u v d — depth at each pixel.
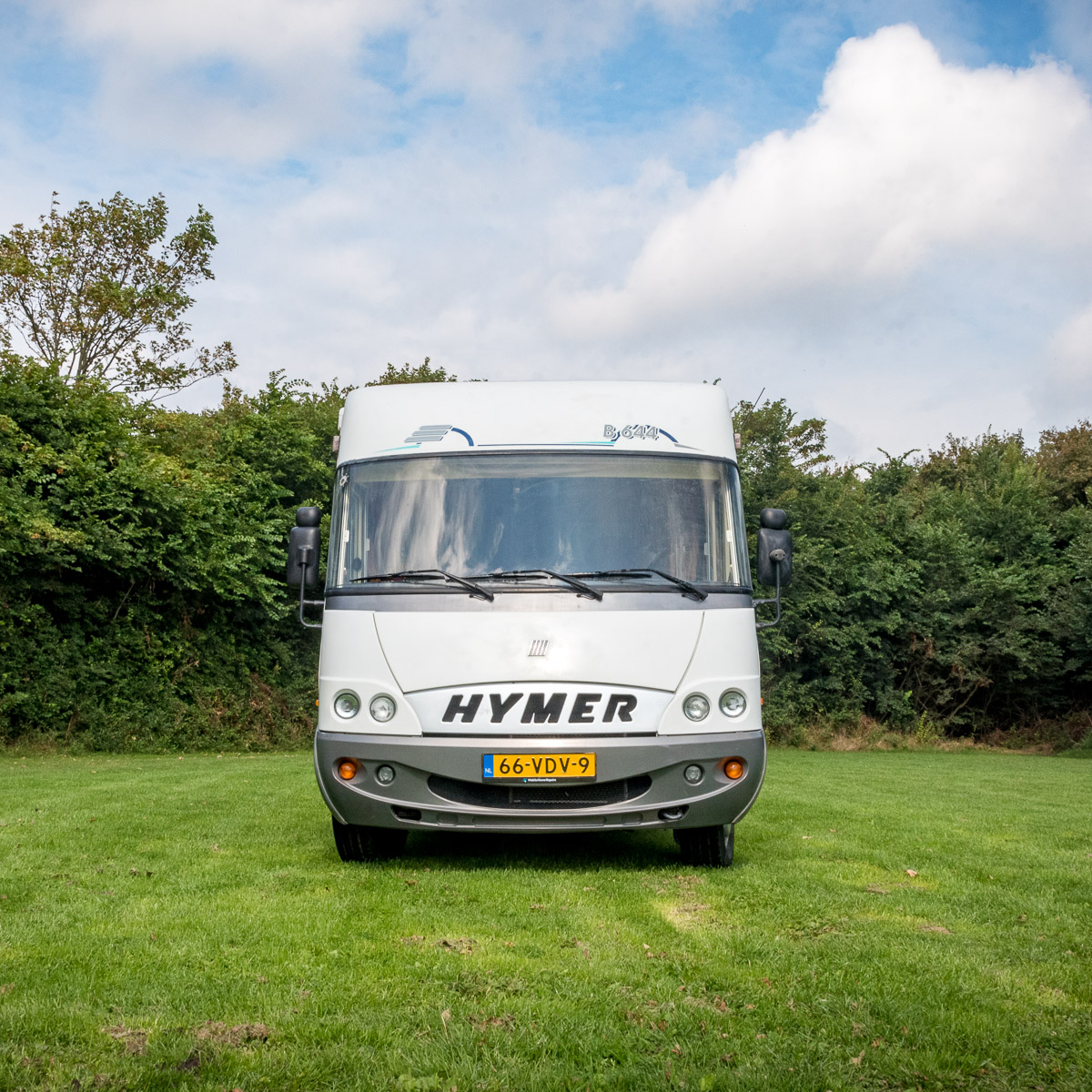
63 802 10.59
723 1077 3.41
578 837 8.37
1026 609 36.16
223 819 9.27
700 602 6.95
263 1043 3.66
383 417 7.50
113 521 21.17
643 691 6.72
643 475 7.24
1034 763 25.66
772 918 5.54
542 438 7.31
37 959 4.58
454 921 5.36
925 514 40.06
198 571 22.75
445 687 6.70
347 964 4.58
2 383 21.73
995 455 48.16
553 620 6.75
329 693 6.92
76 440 21.69
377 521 7.19
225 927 5.14
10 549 19.28
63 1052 3.52
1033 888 6.53
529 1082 3.36
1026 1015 4.06
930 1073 3.48
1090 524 37.78
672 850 7.77
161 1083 3.31
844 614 34.16
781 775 17.41
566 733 6.62
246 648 25.78
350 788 6.75
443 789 6.72
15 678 20.16
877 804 11.79
